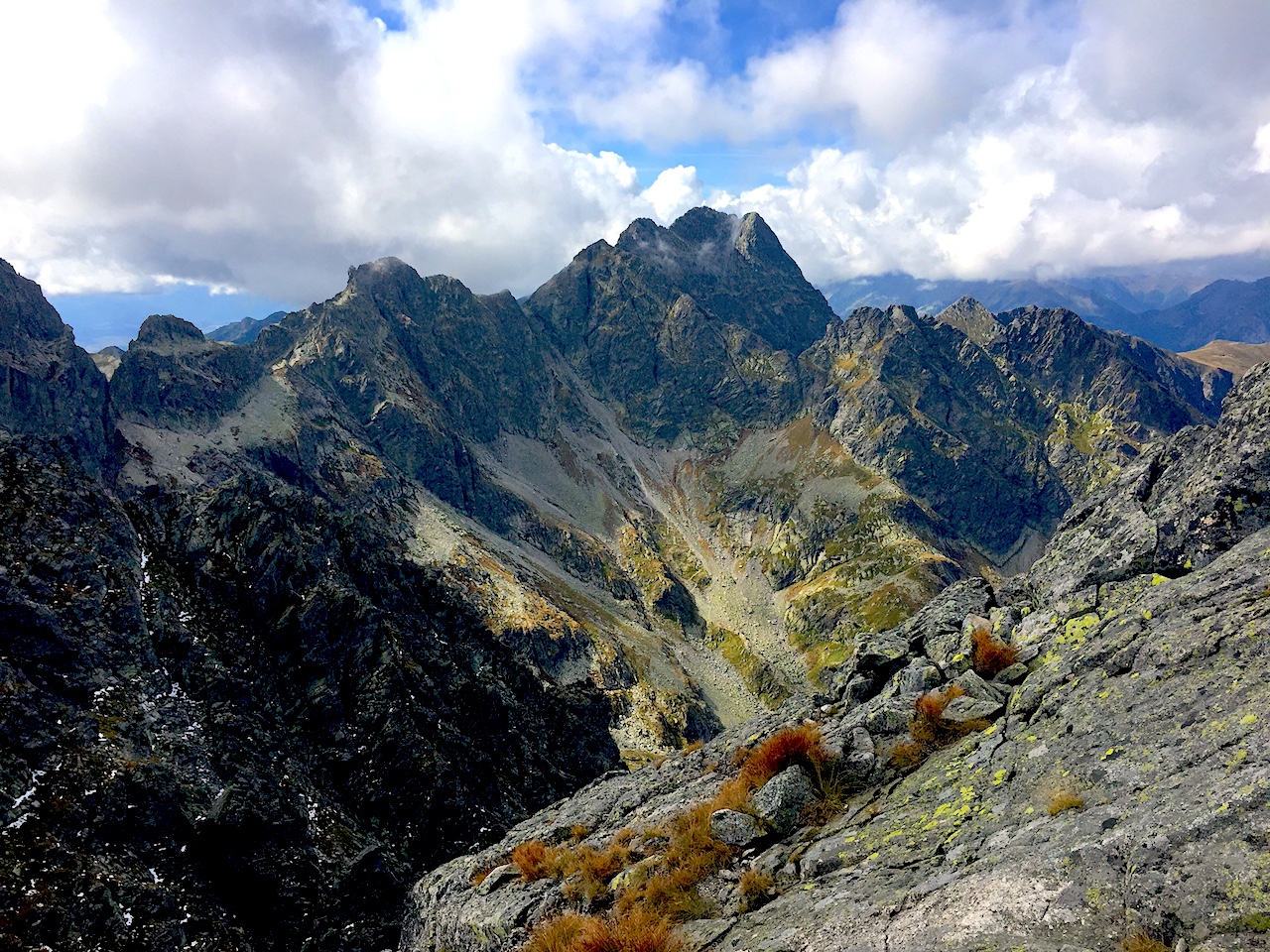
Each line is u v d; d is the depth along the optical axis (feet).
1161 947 29.63
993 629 80.94
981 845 44.32
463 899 95.50
